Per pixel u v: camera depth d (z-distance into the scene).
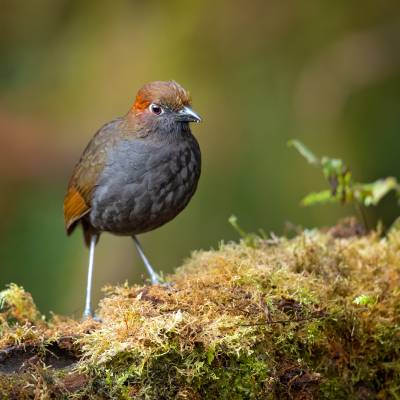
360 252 7.80
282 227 13.25
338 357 6.25
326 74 13.92
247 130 13.88
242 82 14.20
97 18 15.67
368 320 6.45
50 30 15.98
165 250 13.61
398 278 7.21
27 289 13.88
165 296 6.19
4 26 16.09
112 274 13.52
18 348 5.66
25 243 14.42
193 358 5.66
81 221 8.70
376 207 13.26
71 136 15.13
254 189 13.54
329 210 13.11
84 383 5.53
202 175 13.73
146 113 7.78
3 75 16.06
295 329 6.05
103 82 15.16
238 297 6.11
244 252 7.28
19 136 15.27
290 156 13.55
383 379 6.46
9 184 15.03
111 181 7.82
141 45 15.10
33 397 5.41
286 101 13.91
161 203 7.89
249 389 5.80
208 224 13.56
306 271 6.83
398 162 13.73
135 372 5.52
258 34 14.53
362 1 14.45
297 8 14.54
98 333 5.68
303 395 6.08
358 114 13.88
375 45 14.06
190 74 14.51
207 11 14.88
